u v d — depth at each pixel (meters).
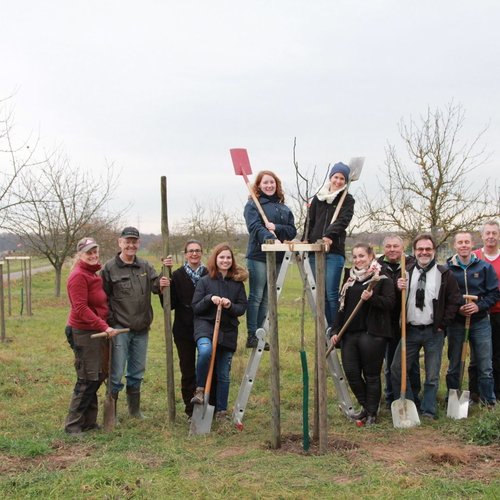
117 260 6.45
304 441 5.36
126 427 6.30
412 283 6.40
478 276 6.64
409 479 4.58
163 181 6.36
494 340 7.00
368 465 4.93
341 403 6.67
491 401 6.74
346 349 6.32
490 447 5.44
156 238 44.31
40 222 22.39
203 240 30.50
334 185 6.43
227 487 4.51
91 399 6.17
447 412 6.50
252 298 6.55
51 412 6.95
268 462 5.07
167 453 5.34
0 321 13.09
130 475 4.75
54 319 16.39
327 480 4.64
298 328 13.62
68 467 5.01
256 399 7.59
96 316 5.96
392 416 6.26
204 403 6.03
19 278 33.69
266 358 10.05
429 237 6.38
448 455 5.06
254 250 6.47
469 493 4.35
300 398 7.61
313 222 6.65
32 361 9.95
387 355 6.89
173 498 4.35
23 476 4.77
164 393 7.97
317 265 5.14
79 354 6.04
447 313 6.28
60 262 23.02
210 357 6.09
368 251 6.28
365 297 5.91
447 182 12.38
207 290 6.27
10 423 6.44
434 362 6.43
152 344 12.02
